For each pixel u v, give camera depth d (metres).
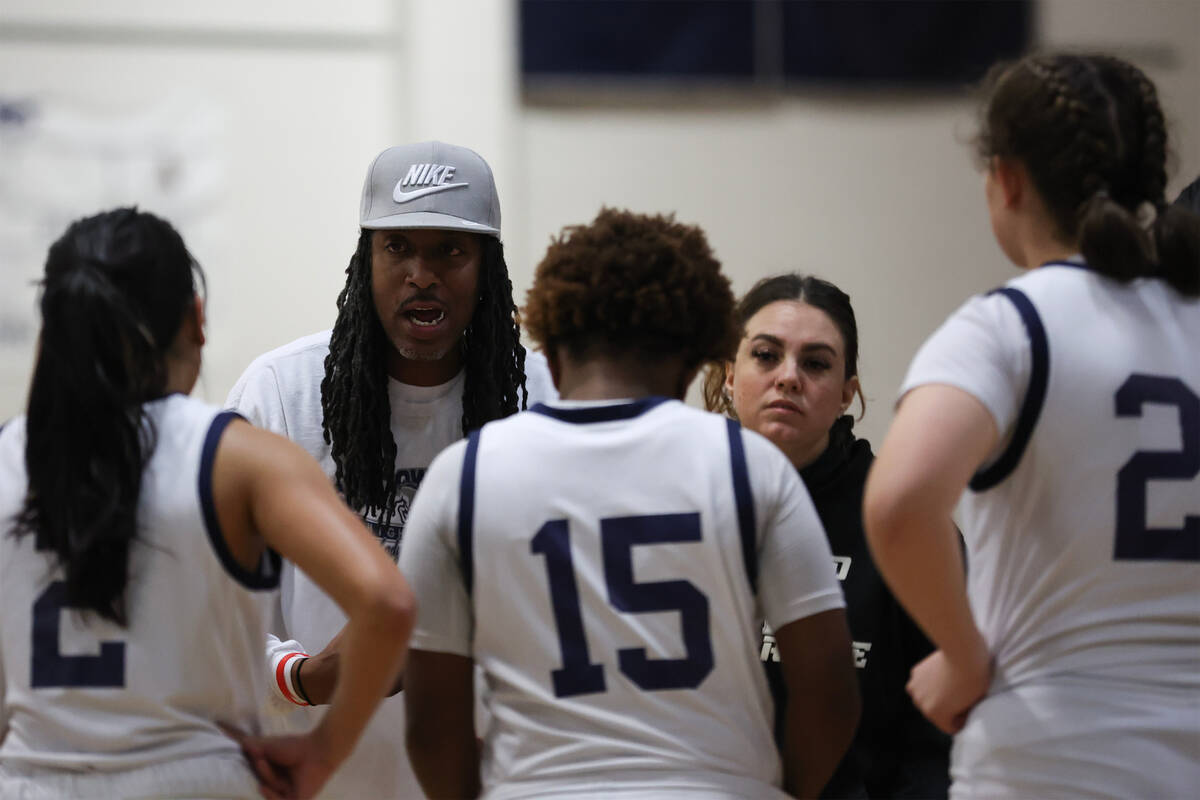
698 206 18.19
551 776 5.05
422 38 17.66
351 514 5.29
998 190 5.45
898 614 7.05
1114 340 5.07
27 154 16.91
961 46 18.31
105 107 17.09
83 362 5.11
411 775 8.09
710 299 5.38
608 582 5.11
